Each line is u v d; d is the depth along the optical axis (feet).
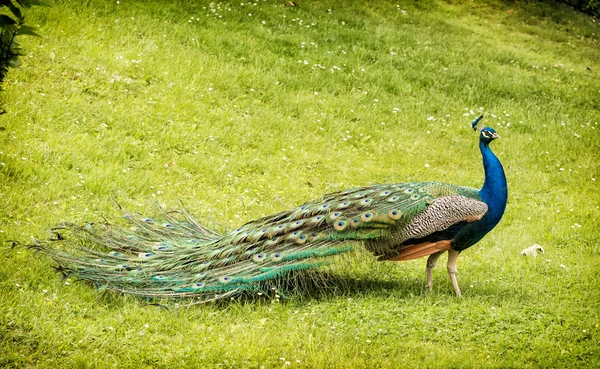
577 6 68.18
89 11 41.57
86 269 21.22
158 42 40.68
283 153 34.01
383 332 20.03
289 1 52.42
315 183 32.01
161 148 32.04
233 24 45.78
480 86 45.21
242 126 35.14
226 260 21.35
